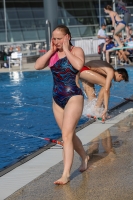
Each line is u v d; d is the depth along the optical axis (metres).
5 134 9.27
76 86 5.28
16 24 37.75
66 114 5.20
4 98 13.99
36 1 39.41
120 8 22.34
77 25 39.53
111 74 9.06
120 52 21.81
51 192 5.06
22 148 8.20
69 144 5.27
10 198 4.94
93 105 9.98
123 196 4.82
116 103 12.29
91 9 40.91
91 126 8.69
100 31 24.64
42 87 16.17
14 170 6.11
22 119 10.73
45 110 11.77
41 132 9.37
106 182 5.29
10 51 26.31
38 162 6.43
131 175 5.51
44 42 32.34
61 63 5.21
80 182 5.33
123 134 7.79
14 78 19.14
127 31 22.36
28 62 26.19
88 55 25.47
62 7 40.00
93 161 6.18
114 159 6.24
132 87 15.36
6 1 38.19
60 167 6.02
